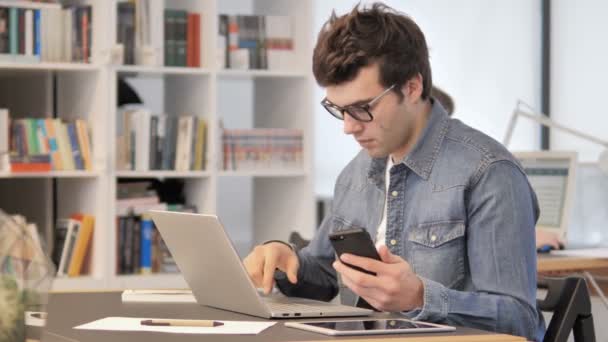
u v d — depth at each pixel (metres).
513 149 5.92
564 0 5.75
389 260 1.77
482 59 5.97
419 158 2.13
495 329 1.84
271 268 2.17
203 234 1.85
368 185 2.33
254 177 4.94
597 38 5.52
